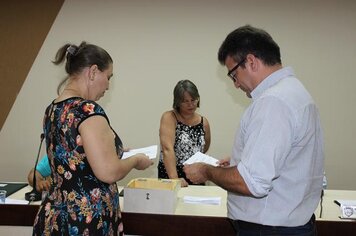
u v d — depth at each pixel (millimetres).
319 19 3432
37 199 1943
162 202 1749
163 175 2584
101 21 3529
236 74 1284
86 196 1278
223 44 1296
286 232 1208
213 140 3609
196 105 2572
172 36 3516
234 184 1131
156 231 1762
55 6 3529
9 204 1868
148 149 1993
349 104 3504
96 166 1229
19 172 3682
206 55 3514
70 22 3537
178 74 3551
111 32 3535
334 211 1828
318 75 3486
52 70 3576
